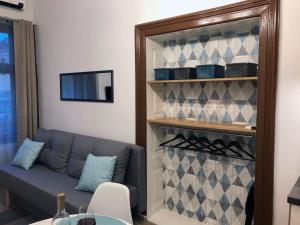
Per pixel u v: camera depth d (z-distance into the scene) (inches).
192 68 105.3
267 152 83.2
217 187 110.4
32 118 164.4
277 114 82.4
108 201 76.3
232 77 92.8
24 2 161.9
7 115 158.6
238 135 101.9
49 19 156.7
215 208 111.5
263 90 82.5
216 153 104.2
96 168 107.6
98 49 131.4
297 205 60.4
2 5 152.6
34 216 122.2
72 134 139.8
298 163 79.9
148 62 113.8
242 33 99.0
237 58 101.0
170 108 122.8
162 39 116.5
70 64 146.9
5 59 155.9
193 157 116.7
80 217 61.2
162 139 125.3
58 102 156.9
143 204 113.9
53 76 158.2
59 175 127.7
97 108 135.6
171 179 124.7
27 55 160.1
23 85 158.2
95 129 137.7
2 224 115.3
